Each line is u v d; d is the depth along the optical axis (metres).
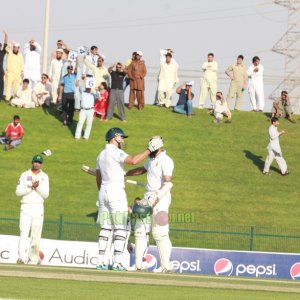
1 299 27.36
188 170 118.12
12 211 102.81
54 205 106.19
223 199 111.50
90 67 123.19
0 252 78.75
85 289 32.06
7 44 124.94
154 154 47.34
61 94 123.38
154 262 79.25
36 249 59.81
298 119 133.25
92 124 124.62
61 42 125.38
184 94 130.50
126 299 29.31
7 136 117.44
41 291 30.42
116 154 44.78
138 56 129.25
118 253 45.69
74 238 92.19
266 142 126.44
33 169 59.03
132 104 129.75
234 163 120.88
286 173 118.50
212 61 131.75
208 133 127.19
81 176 114.44
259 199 112.38
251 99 134.12
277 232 103.19
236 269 84.12
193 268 83.19
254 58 133.00
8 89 126.38
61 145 119.94
